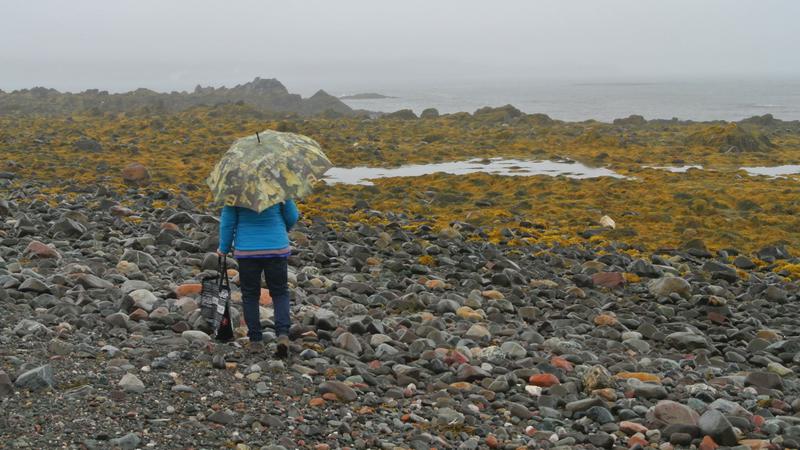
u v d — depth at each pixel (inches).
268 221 333.4
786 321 512.1
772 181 1114.1
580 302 528.1
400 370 338.0
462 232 776.9
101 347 327.3
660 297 555.2
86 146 1346.0
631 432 295.1
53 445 233.3
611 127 1903.3
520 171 1254.3
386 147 1509.6
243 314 375.9
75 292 403.2
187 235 635.5
